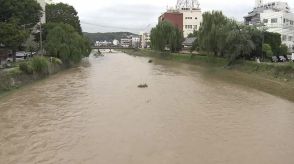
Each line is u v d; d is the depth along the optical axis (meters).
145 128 21.56
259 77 42.53
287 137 19.80
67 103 29.19
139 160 16.38
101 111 26.25
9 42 45.50
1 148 18.28
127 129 21.41
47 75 47.03
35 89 36.34
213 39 58.53
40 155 17.23
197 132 20.69
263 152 17.36
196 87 37.75
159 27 88.19
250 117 24.28
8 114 25.47
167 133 20.52
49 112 25.98
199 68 59.88
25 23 57.03
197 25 125.25
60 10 84.50
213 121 23.19
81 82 41.91
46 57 52.19
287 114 25.22
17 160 16.62
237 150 17.62
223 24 58.31
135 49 151.25
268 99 30.72
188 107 27.50
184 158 16.56
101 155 17.09
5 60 49.62
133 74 51.72
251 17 87.81
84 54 67.00
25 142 19.19
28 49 62.94
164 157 16.70
